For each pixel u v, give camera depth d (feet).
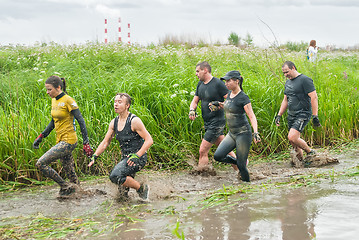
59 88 18.33
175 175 22.81
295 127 23.71
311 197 16.44
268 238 12.07
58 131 18.57
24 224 14.99
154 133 25.48
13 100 28.02
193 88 28.99
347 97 34.01
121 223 14.32
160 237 12.68
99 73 32.76
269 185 19.04
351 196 16.39
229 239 12.16
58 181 18.51
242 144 20.10
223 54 47.37
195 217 14.57
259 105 29.30
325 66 45.24
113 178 16.89
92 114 26.58
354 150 27.63
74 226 14.33
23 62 37.88
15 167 21.83
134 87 29.48
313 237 11.89
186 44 61.93
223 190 18.67
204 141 22.44
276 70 37.17
